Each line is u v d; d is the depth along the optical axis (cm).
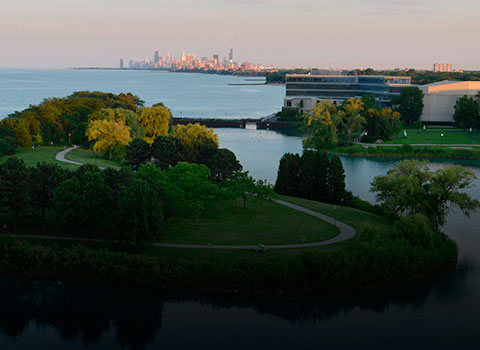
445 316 6631
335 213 9462
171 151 12825
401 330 6334
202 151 13150
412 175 8969
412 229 7969
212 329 6384
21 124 15712
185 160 12706
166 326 6444
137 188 7638
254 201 9625
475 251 8506
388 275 7350
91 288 7219
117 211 7750
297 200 10519
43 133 17262
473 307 6825
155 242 7950
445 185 8944
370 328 6394
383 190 9356
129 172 8781
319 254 7188
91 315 6712
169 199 8719
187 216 9225
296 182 11325
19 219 8888
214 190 9188
